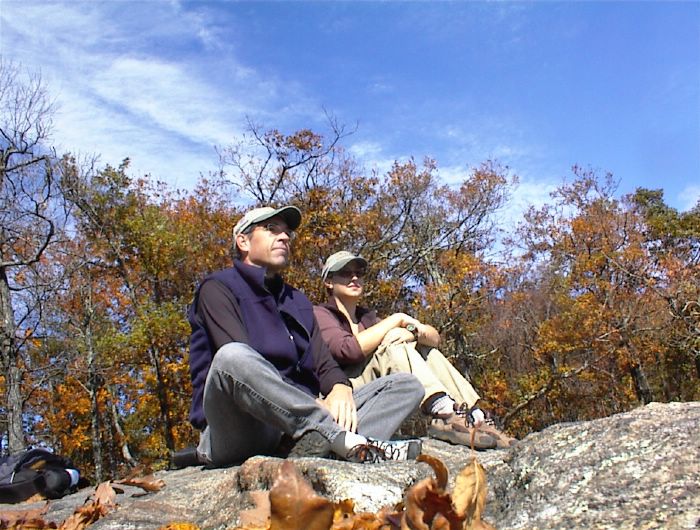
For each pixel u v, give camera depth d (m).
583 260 28.98
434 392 3.71
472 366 27.62
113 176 22.75
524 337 28.30
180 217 25.44
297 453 2.62
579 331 26.22
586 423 1.65
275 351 3.06
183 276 24.11
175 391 22.75
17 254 18.31
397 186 27.70
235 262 3.24
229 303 3.06
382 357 3.81
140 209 24.00
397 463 2.18
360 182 25.09
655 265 28.70
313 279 23.03
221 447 2.90
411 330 3.96
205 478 2.68
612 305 26.97
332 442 2.58
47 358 20.52
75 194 21.66
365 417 3.23
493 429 3.76
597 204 32.47
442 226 29.14
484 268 25.47
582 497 1.31
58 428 24.36
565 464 1.48
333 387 3.07
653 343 26.36
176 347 21.95
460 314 24.91
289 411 2.60
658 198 41.88
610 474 1.35
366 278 24.61
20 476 3.55
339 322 4.17
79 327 21.14
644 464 1.34
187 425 23.72
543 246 32.53
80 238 22.42
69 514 2.53
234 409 2.76
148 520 2.12
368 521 1.37
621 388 27.31
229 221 24.81
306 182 24.42
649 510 1.18
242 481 2.15
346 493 1.78
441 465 1.14
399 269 27.02
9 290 17.69
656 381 29.09
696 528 1.07
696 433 1.39
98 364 20.86
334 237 23.69
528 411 27.80
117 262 23.41
